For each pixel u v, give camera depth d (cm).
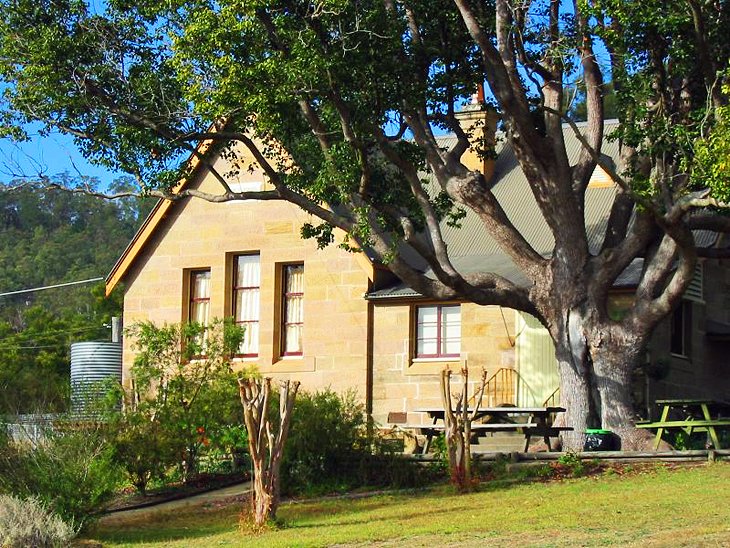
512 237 2475
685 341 2983
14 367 5059
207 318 3253
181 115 2342
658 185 2220
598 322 2416
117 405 2350
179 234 3303
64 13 2336
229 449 2508
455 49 2431
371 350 3048
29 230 10012
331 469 2241
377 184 2525
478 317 2970
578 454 2247
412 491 2106
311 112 2277
